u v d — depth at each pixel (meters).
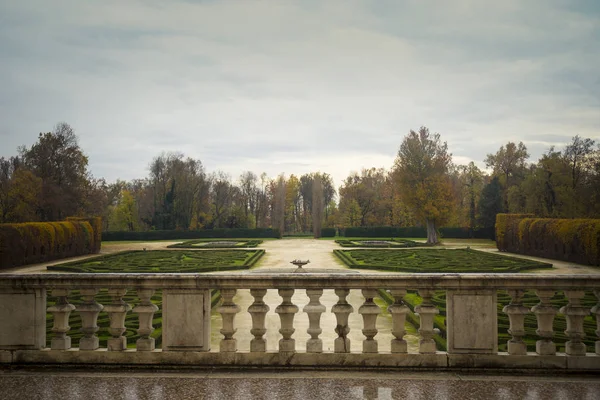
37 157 68.94
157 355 7.64
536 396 6.39
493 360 7.44
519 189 72.38
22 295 7.78
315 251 53.28
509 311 7.54
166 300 7.71
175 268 32.28
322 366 7.51
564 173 63.19
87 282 7.75
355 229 89.62
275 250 55.03
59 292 7.79
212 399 6.29
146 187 106.44
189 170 97.81
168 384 6.84
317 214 94.25
